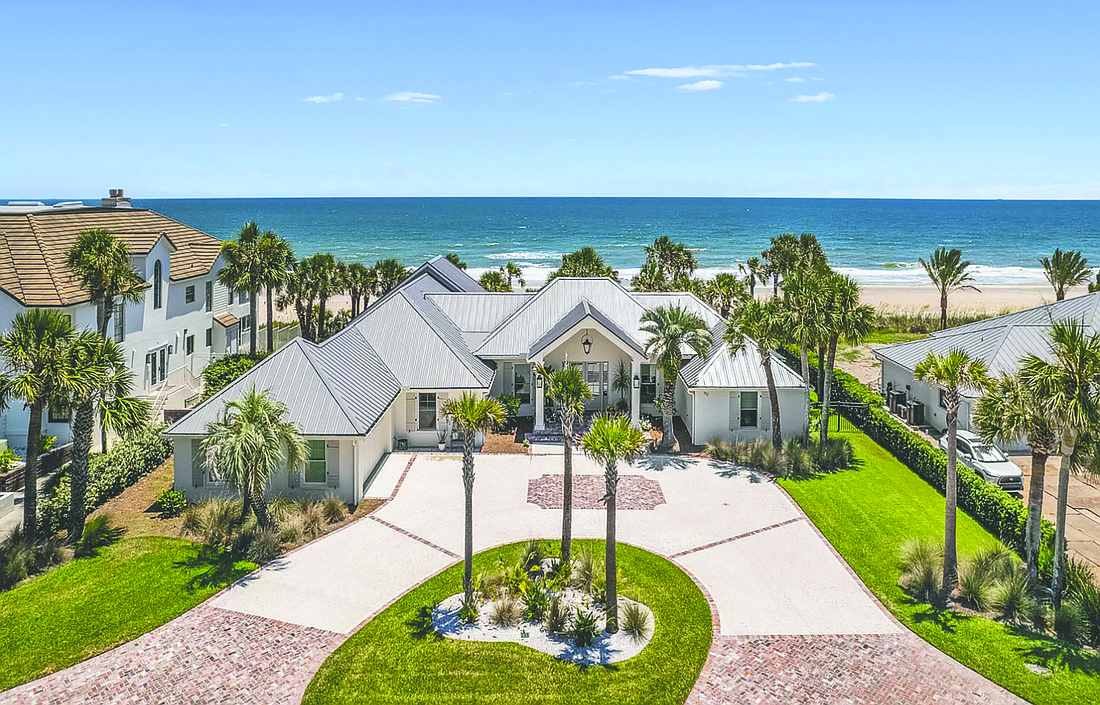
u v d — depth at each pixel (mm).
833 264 140500
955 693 18281
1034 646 20125
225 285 51125
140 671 19109
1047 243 179875
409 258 150375
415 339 38375
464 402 21469
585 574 23375
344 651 19969
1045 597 22047
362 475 30562
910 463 34406
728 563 25047
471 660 19562
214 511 27328
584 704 17938
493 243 178000
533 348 39312
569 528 23281
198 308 49031
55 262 36625
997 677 18812
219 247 52688
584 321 37500
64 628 20906
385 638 20562
